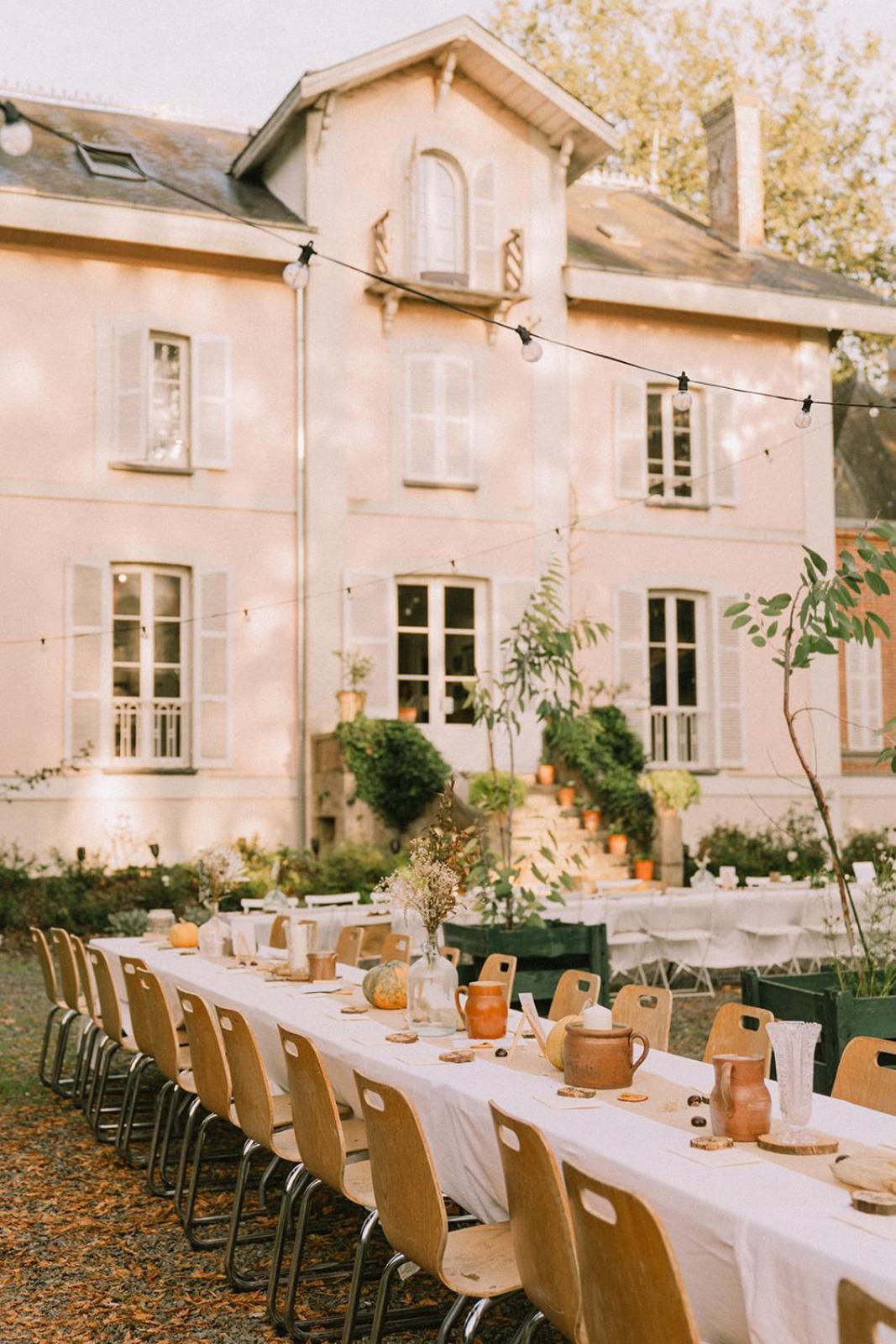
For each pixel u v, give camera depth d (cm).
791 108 2517
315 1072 382
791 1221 249
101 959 632
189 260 1430
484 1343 392
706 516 1639
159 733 1417
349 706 1408
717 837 1536
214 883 715
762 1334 244
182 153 1642
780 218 2481
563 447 1572
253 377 1458
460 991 549
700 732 1623
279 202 1555
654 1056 424
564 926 738
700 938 971
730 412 1656
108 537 1391
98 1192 545
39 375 1372
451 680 1527
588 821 1372
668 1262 233
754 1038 416
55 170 1457
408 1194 326
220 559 1434
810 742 1656
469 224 1544
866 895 662
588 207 1889
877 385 2480
